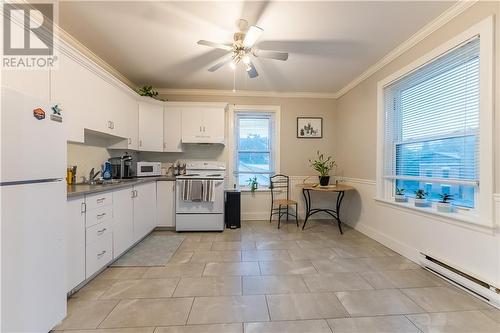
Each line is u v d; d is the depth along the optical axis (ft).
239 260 8.38
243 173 14.65
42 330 4.25
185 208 11.82
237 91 14.05
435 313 5.31
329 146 14.60
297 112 14.47
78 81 7.18
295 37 8.16
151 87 12.66
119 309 5.49
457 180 6.75
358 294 6.13
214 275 7.23
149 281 6.85
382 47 8.83
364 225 11.45
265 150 14.70
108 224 7.48
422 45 7.86
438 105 7.50
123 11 6.79
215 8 6.66
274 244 10.03
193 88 13.65
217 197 11.86
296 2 6.39
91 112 7.87
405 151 9.14
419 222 7.95
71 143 8.34
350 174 12.87
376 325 4.93
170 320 5.11
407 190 9.17
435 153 7.72
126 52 9.27
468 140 6.57
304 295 6.10
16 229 3.78
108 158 10.71
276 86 13.29
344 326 4.91
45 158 4.32
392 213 9.36
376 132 10.40
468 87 6.48
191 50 9.11
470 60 6.42
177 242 10.31
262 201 14.46
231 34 7.98
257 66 10.50
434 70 7.59
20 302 3.85
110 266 7.86
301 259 8.45
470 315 5.23
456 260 6.59
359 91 11.93
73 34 7.98
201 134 13.05
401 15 6.93
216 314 5.32
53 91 6.23
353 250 9.29
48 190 4.41
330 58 9.73
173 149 13.01
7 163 3.61
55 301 4.57
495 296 5.39
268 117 14.67
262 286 6.56
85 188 6.70
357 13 6.84
